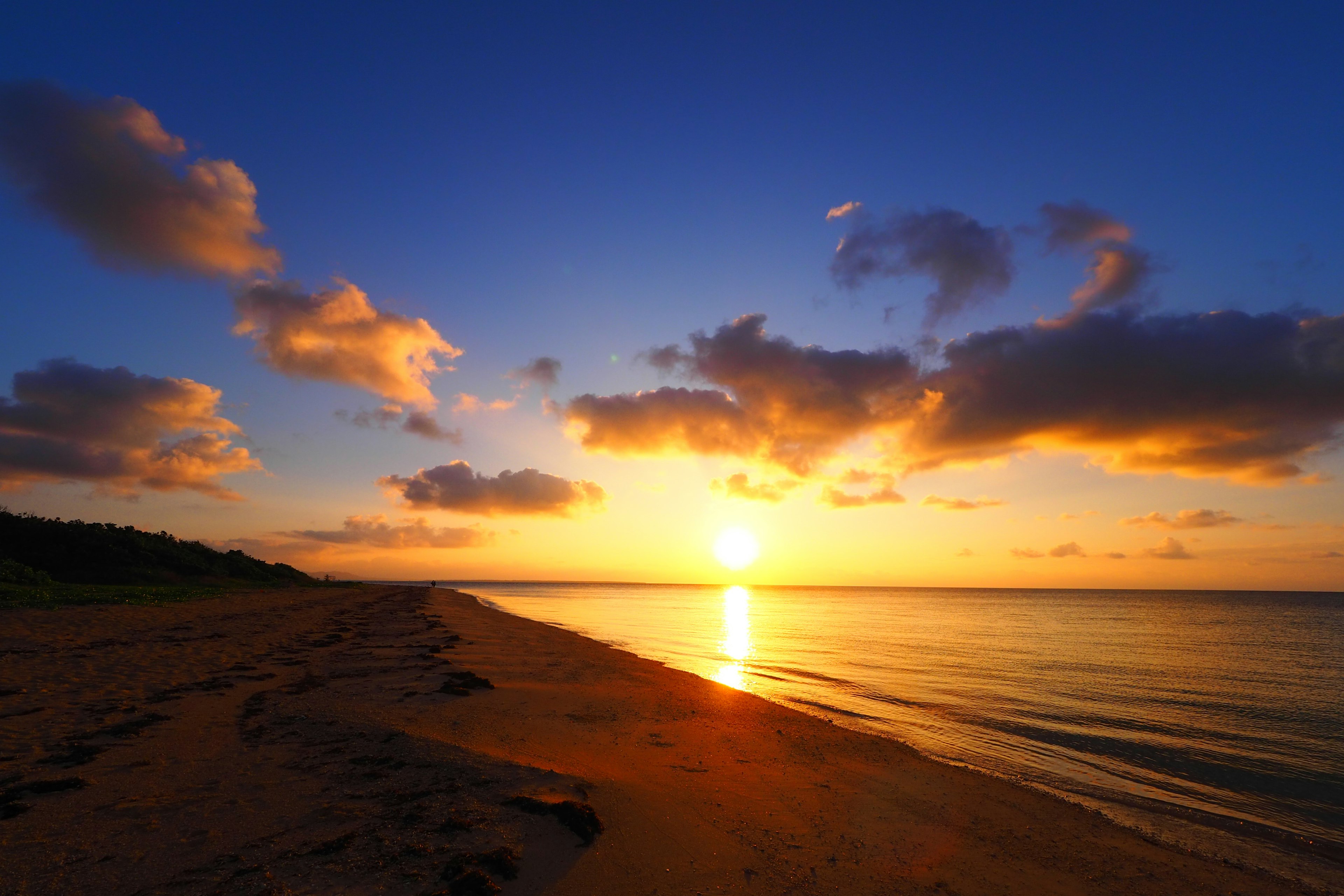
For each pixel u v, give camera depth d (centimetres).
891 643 3578
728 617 6150
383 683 1406
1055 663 2745
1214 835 841
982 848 723
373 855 536
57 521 4459
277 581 5922
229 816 613
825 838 701
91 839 551
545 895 504
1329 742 1399
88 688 1171
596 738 1049
